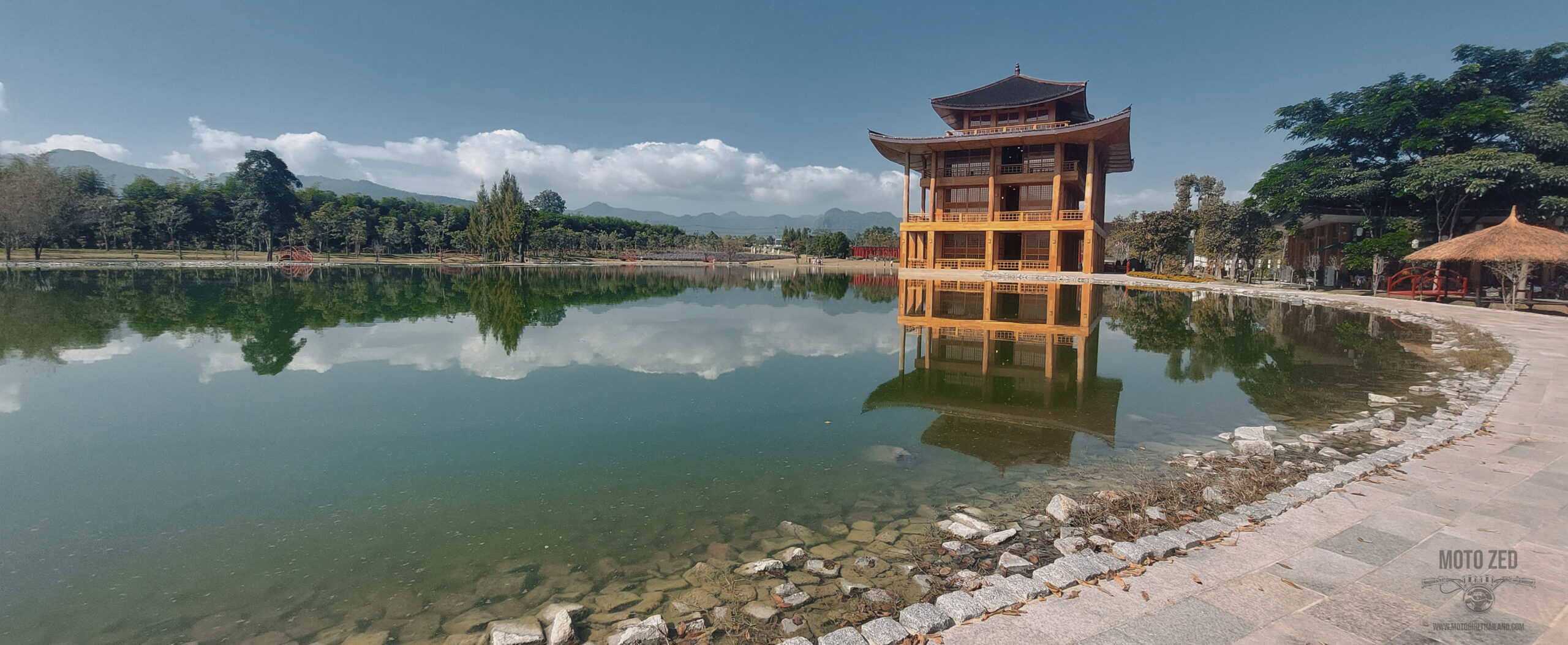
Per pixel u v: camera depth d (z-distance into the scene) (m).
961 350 12.30
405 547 4.02
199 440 6.14
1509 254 16.81
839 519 4.50
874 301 24.72
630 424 6.90
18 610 3.26
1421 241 25.80
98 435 6.26
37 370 9.35
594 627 3.13
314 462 5.56
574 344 12.59
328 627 3.17
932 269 34.16
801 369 10.31
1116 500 4.68
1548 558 3.34
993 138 31.03
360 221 66.44
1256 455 5.87
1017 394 8.62
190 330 13.41
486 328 14.67
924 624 2.86
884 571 3.68
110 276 30.78
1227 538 3.68
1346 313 19.41
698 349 12.22
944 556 3.88
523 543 4.09
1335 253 30.12
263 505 4.64
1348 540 3.59
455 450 5.94
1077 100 34.12
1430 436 5.69
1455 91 26.20
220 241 61.94
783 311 20.03
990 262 32.62
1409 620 2.77
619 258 80.06
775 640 2.97
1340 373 9.99
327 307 18.67
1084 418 7.41
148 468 5.37
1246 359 11.41
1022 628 2.84
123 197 58.88
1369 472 4.71
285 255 58.53
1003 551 3.94
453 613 3.29
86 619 3.20
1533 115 24.52
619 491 5.01
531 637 2.98
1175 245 41.62
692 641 2.96
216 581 3.58
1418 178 24.53
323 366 9.98
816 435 6.61
